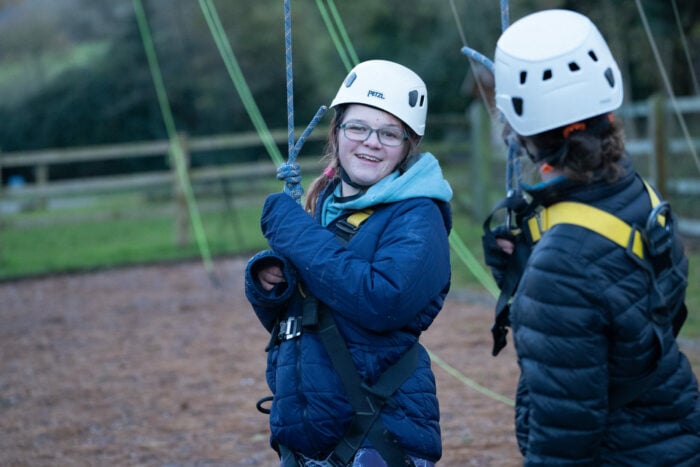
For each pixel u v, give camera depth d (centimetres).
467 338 736
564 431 212
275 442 266
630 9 1398
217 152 2898
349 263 247
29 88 2959
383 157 261
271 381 268
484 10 1734
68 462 495
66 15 3084
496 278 259
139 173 2938
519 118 224
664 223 225
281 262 255
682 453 222
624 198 221
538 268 217
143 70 2917
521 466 442
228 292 1048
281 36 2864
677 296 226
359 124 260
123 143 2944
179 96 2936
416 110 263
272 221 260
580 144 217
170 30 2936
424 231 252
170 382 662
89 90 2930
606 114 221
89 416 586
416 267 246
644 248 219
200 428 544
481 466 446
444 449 475
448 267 260
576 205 220
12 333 889
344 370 249
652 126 1127
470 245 1213
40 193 1509
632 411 223
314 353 253
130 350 781
